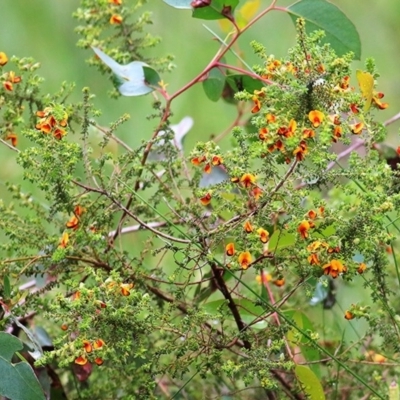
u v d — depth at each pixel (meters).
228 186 2.23
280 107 2.22
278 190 2.23
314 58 2.22
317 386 2.26
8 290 2.26
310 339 2.23
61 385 2.31
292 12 2.31
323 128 2.21
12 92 2.28
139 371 2.28
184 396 2.31
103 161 2.24
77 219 2.25
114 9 2.35
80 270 2.27
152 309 2.23
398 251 2.38
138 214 2.29
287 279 2.34
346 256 2.22
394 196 2.21
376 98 2.24
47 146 2.22
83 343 2.21
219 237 2.23
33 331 2.32
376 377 2.29
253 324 2.26
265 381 2.22
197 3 2.30
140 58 2.36
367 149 2.24
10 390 2.23
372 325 2.25
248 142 2.38
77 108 2.29
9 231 2.27
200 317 2.23
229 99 2.40
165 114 2.30
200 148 2.23
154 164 2.29
